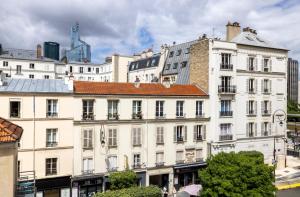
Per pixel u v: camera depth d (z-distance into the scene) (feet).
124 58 252.01
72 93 110.32
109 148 117.60
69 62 294.87
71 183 111.14
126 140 120.78
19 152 102.83
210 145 138.82
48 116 107.45
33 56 254.68
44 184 106.32
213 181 93.91
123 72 250.57
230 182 92.58
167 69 193.16
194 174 137.18
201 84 145.79
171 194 127.44
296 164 165.58
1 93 100.07
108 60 293.23
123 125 120.06
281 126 163.12
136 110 123.44
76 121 111.24
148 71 217.15
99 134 115.75
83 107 113.39
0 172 43.75
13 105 103.19
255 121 153.38
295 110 352.69
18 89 104.83
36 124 105.60
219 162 98.94
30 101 104.63
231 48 144.25
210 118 140.15
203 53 145.18
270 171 96.12
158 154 127.95
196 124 136.56
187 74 168.25
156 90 130.93
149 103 125.49
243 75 148.97
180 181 134.31
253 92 152.35
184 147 133.59
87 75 302.66
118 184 109.40
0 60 234.17
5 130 47.26
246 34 162.40
